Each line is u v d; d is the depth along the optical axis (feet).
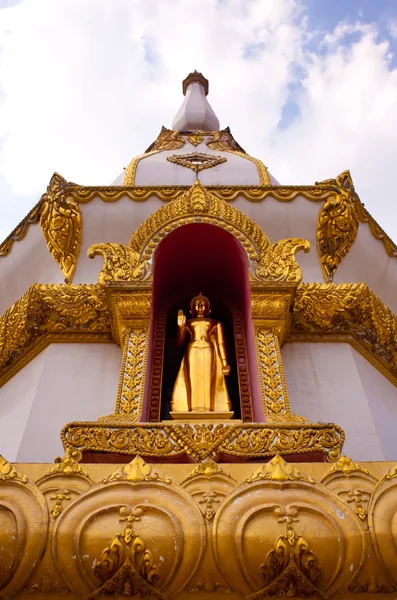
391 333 29.32
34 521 13.35
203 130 58.13
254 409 23.95
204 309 27.48
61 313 27.53
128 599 12.94
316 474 15.72
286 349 27.30
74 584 12.87
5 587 12.80
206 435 18.84
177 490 14.15
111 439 18.47
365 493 14.56
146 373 22.95
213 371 24.68
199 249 28.17
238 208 32.14
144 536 13.08
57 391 24.76
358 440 23.34
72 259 30.53
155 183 37.14
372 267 33.27
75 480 14.89
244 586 12.99
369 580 13.14
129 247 26.32
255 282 24.98
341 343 27.94
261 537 13.15
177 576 12.96
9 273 33.45
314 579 12.97
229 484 14.84
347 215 31.40
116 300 24.63
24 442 22.41
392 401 28.43
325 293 28.04
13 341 28.30
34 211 33.78
